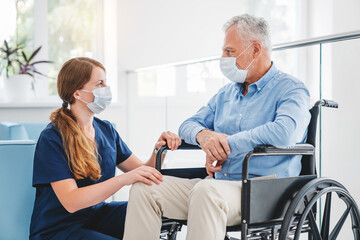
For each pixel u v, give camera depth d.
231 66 1.78
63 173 1.60
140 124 3.41
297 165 1.68
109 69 3.63
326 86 2.02
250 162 1.70
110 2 3.61
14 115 3.16
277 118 1.61
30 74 3.18
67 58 3.58
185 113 2.88
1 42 3.32
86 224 1.76
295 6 4.36
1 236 1.84
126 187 3.19
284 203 1.53
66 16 3.56
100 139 1.81
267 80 1.77
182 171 1.85
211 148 1.66
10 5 3.35
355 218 1.66
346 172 2.00
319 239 1.56
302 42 2.01
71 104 1.75
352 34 1.81
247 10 4.12
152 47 3.70
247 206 1.45
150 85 3.27
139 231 1.54
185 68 2.86
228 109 1.88
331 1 4.03
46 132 1.66
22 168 1.86
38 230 1.66
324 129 2.04
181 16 3.80
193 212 1.46
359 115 1.94
